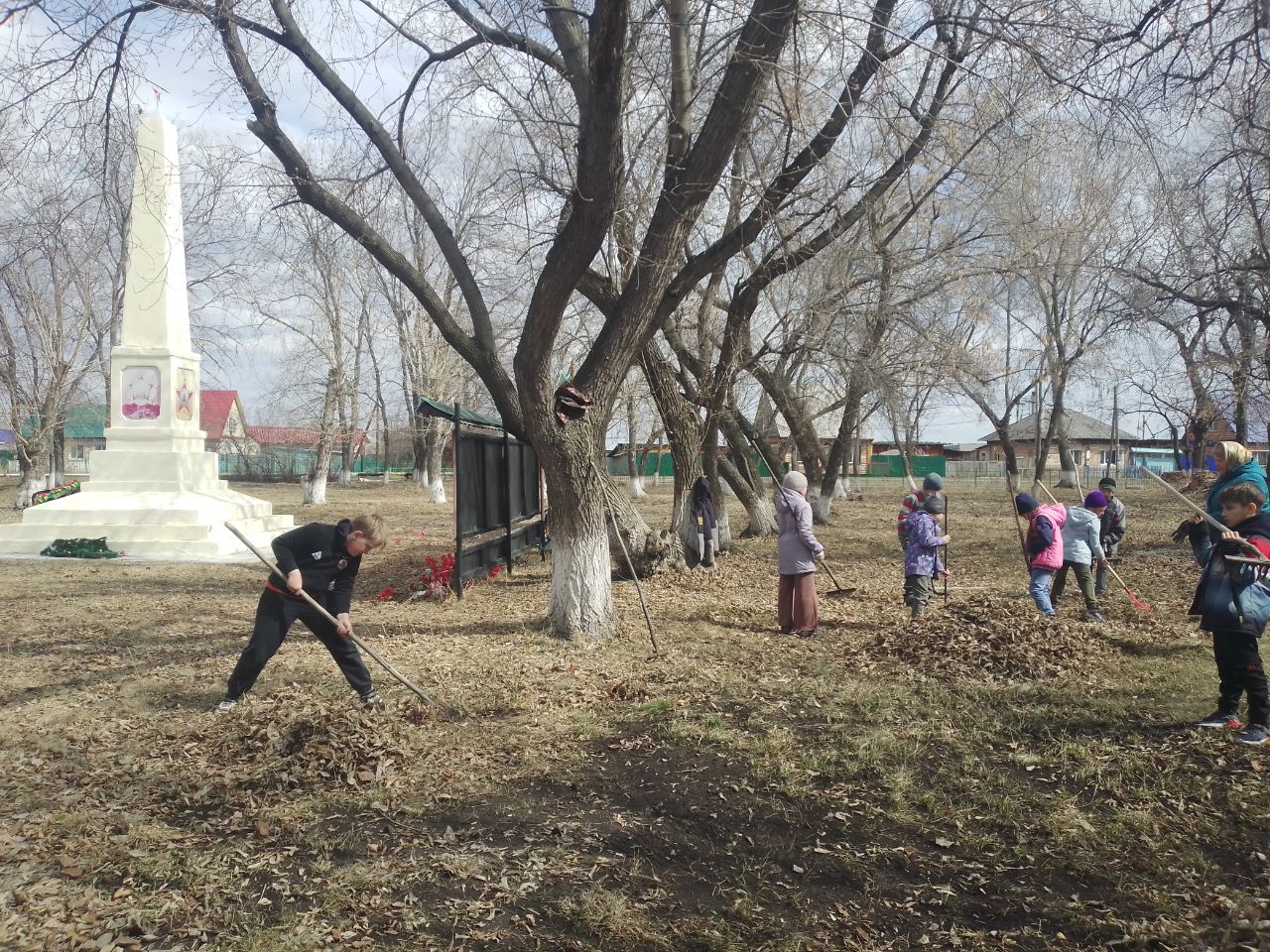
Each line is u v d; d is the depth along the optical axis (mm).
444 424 33656
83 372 28656
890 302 15328
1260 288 13977
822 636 8609
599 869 3828
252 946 3240
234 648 8195
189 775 4844
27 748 5391
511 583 12680
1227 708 5305
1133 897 3535
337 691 6387
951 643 7203
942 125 9961
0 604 10883
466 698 6234
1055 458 64188
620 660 7402
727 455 19484
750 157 11852
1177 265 14812
